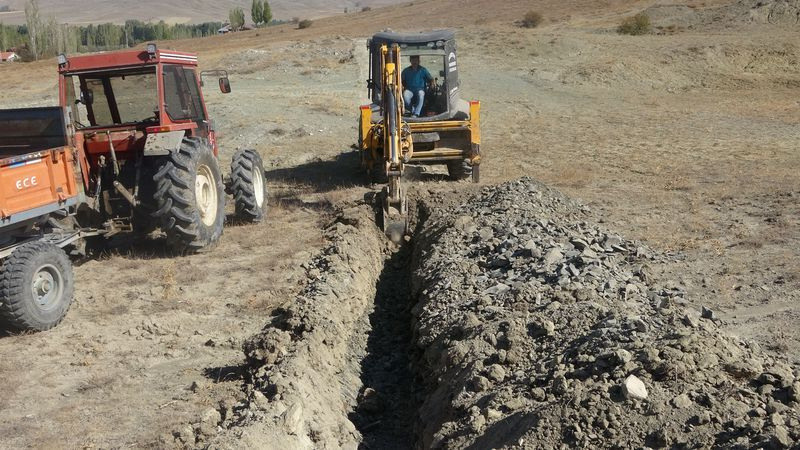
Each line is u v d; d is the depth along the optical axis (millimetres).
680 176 16188
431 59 15172
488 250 9523
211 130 12789
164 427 6023
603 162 18422
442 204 13023
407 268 11148
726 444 4484
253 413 5793
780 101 31359
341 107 28188
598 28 54312
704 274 9516
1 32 105500
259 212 12922
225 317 8602
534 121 26656
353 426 6469
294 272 10039
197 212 10828
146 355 7617
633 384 4965
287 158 20297
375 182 15859
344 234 10992
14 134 9883
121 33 165750
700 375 5137
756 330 7664
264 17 124500
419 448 6051
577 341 6105
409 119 15141
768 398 4918
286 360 6668
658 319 6180
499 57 42062
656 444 4648
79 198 9906
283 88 35656
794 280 9117
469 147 15492
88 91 11164
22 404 6574
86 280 10008
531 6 79375
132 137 10805
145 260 10844
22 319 8047
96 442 5852
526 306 7133
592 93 34594
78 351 7762
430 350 7133
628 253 10172
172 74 11508
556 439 4871
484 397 5727
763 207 13086
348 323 8367
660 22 53594
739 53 40156
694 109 29375
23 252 8195
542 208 12039
